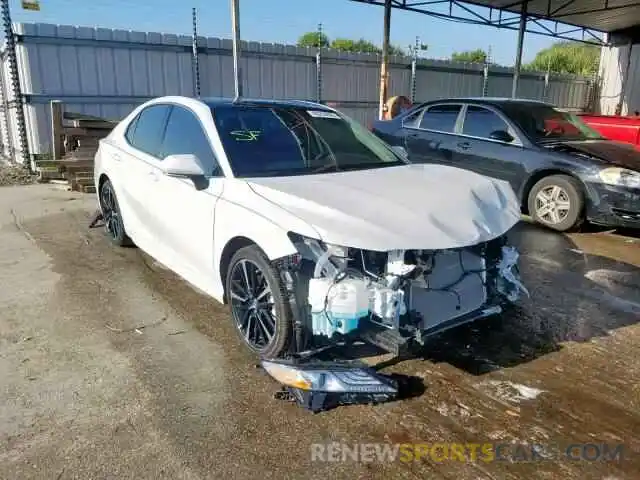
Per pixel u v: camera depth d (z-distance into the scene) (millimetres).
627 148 6570
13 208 7254
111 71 10625
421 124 7738
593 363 3316
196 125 3875
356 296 2688
